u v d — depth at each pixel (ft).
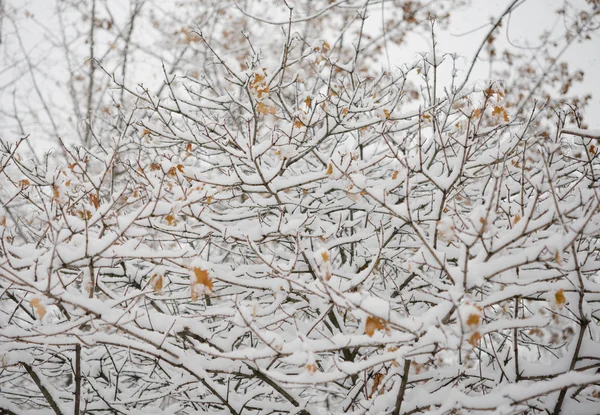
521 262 8.02
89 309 8.61
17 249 9.39
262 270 12.11
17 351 10.91
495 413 7.63
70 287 9.66
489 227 7.47
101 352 14.37
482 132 12.62
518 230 8.07
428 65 13.47
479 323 6.82
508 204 11.25
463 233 7.84
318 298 13.15
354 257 14.89
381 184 14.40
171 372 13.62
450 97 12.98
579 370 9.44
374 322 7.27
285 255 13.83
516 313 9.79
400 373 10.82
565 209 8.34
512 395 7.95
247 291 13.47
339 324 13.32
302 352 7.86
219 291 13.82
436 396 10.13
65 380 20.44
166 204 9.90
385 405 10.37
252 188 12.17
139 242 9.49
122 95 22.85
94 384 13.20
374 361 7.93
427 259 8.68
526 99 22.62
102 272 13.97
